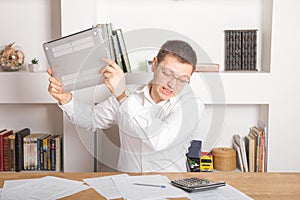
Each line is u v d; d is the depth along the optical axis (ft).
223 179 5.87
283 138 9.14
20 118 9.96
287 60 8.96
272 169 9.25
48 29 9.71
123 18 9.66
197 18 9.66
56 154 9.23
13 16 9.68
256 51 9.53
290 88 9.01
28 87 9.00
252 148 9.19
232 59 9.56
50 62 6.86
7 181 5.77
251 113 9.95
